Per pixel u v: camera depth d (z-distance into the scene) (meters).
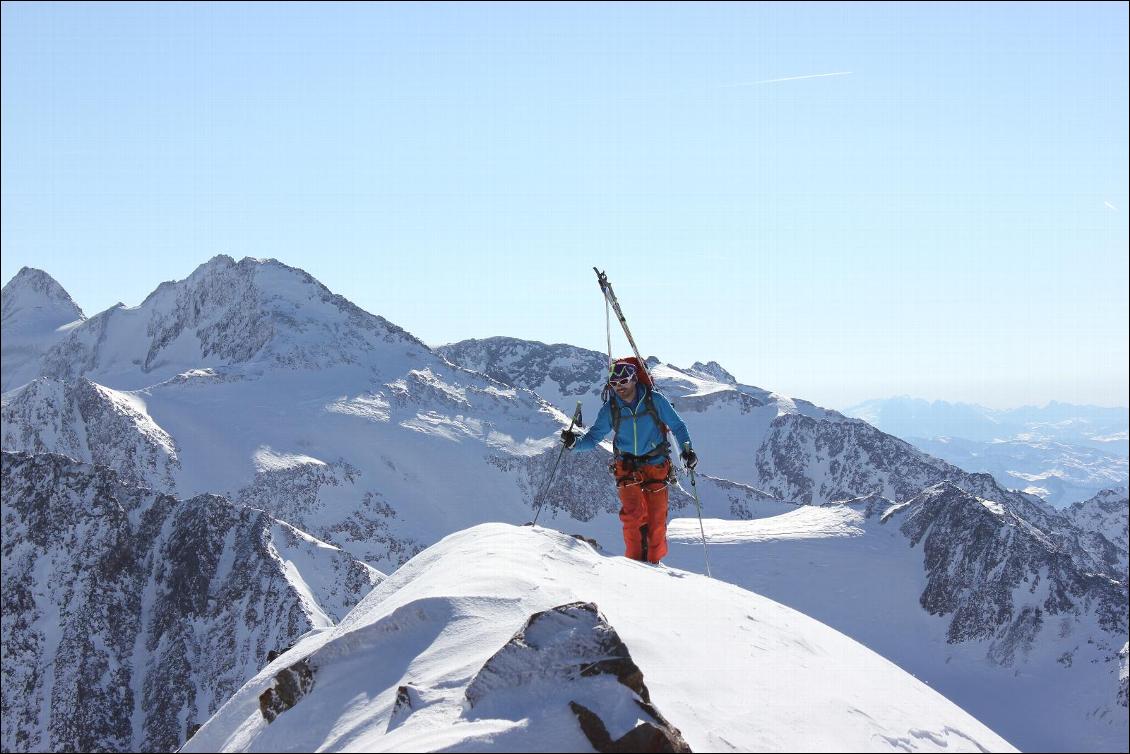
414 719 5.20
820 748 5.54
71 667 110.25
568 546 8.70
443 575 7.60
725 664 6.39
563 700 5.06
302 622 114.06
